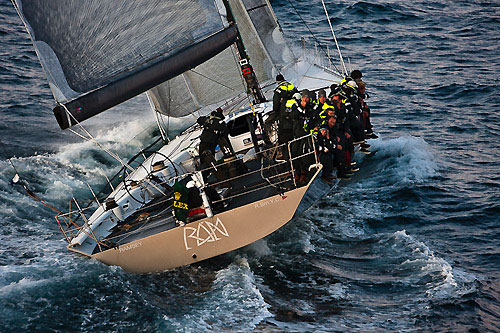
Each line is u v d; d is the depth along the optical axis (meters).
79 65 24.84
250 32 45.53
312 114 30.50
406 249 28.73
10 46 81.62
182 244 27.72
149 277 27.67
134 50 26.00
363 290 25.42
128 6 25.44
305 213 33.44
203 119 33.31
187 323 22.86
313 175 28.17
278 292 25.52
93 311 24.02
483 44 76.38
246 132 37.47
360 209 33.84
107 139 48.91
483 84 59.50
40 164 42.56
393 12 92.44
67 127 24.25
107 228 31.17
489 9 94.75
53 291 25.09
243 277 26.58
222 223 27.39
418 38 80.19
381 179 37.81
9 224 33.41
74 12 24.42
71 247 29.30
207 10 27.98
